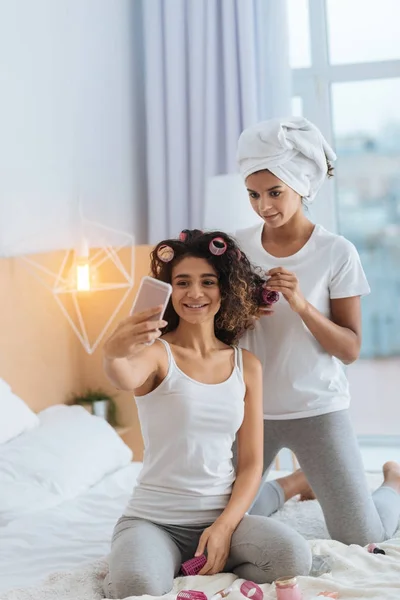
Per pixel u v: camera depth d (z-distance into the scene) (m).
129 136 3.74
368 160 3.84
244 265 1.82
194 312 1.72
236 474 1.77
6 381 2.71
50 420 2.56
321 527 2.01
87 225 3.34
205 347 1.75
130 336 1.51
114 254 3.24
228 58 3.65
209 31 3.67
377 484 2.31
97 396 3.16
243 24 3.62
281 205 1.88
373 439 3.88
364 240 3.86
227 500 1.70
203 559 1.59
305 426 1.91
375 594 1.44
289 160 1.87
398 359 3.85
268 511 2.09
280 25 3.65
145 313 1.53
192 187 3.73
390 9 3.80
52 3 3.11
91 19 3.40
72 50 3.25
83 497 2.20
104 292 3.25
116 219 3.58
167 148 3.74
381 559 1.67
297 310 1.83
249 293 1.80
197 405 1.67
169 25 3.71
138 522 1.63
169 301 1.79
